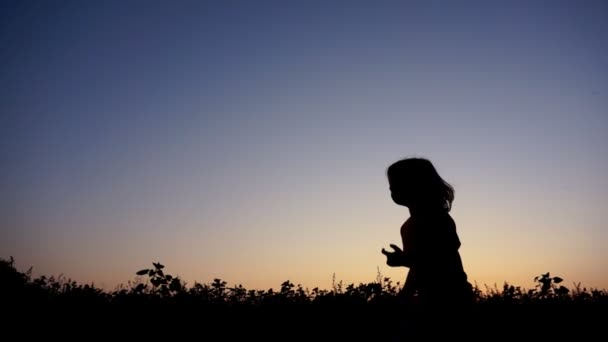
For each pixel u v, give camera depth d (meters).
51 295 6.76
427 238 3.39
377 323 5.97
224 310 6.64
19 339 5.39
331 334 5.95
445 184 3.74
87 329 5.84
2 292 6.37
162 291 6.16
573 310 6.36
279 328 6.20
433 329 3.20
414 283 3.55
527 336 5.60
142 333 5.84
